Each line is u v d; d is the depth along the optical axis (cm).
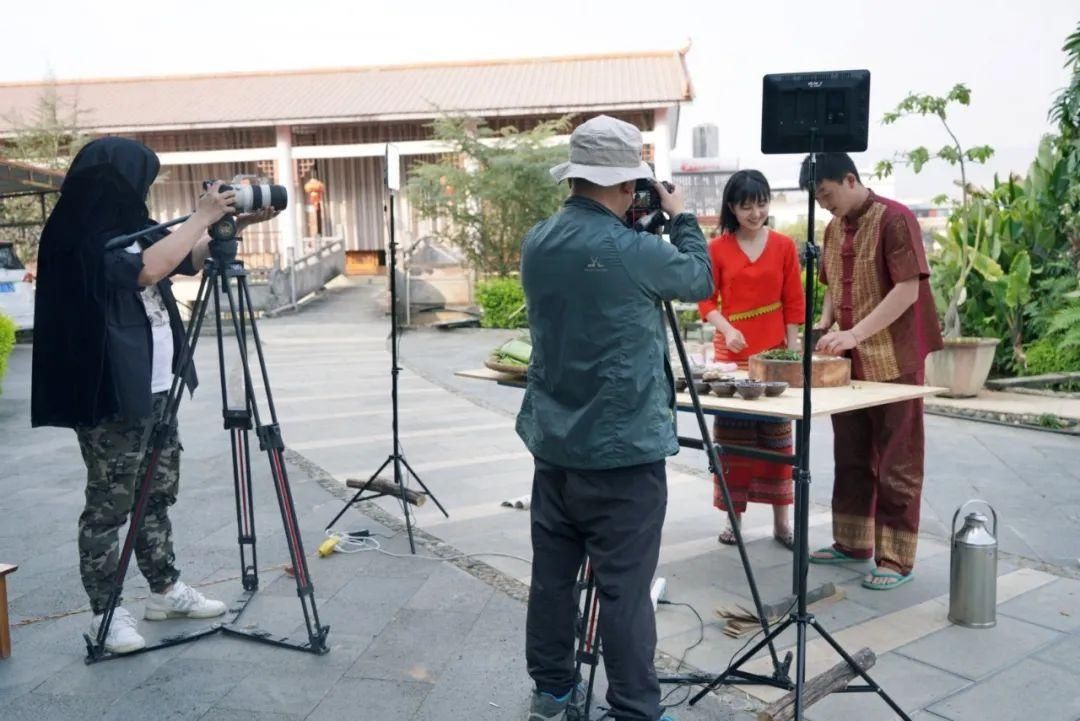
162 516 339
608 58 2383
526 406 255
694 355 420
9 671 307
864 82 246
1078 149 902
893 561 372
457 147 1747
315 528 462
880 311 358
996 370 945
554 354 238
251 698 288
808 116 249
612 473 236
